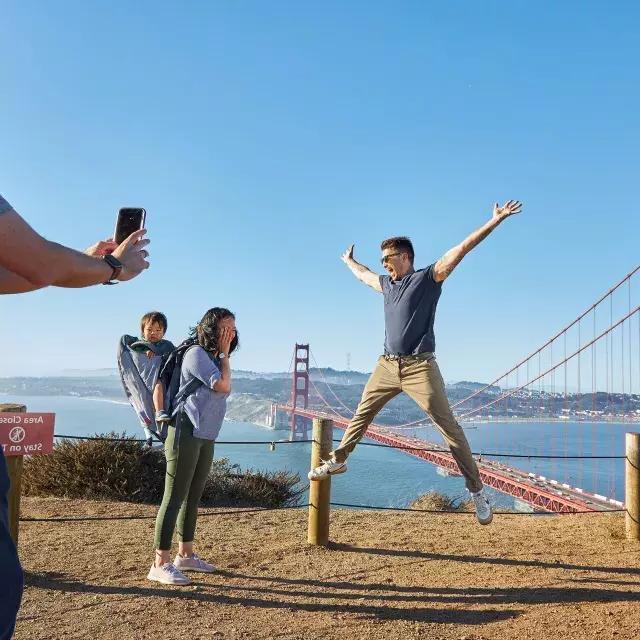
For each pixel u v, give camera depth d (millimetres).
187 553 4156
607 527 5859
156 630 3080
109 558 4445
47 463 8164
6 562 935
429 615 3361
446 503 10562
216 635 3025
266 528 5707
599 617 3307
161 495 8383
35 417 3523
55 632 3014
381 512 6969
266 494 9336
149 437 4113
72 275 1157
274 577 4062
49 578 3895
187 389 3883
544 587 3887
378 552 4812
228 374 3975
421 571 4270
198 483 4137
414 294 3861
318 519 4980
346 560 4539
